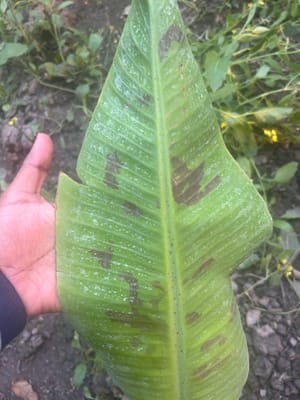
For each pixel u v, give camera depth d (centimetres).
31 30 47
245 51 42
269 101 40
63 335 39
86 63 45
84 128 44
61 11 48
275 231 39
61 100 46
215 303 24
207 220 23
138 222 23
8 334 29
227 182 23
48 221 31
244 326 37
